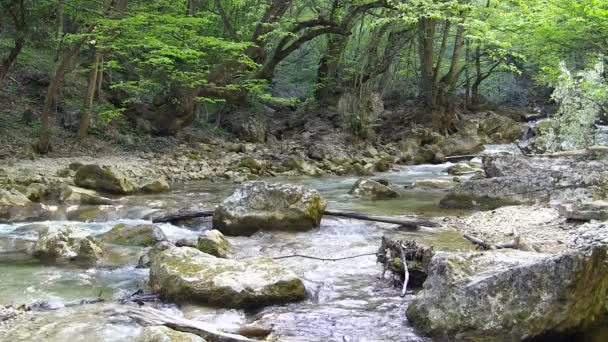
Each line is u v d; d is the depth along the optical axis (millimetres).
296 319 4527
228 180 13539
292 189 7879
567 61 17859
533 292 4016
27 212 8648
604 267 4191
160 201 9953
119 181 10664
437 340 4133
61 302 4910
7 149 13469
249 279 4965
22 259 6395
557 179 9359
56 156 14055
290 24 20031
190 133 19000
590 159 10672
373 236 7441
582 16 14266
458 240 7094
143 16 13516
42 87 17453
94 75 15461
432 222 8008
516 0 17609
